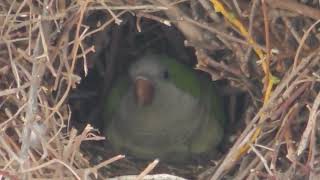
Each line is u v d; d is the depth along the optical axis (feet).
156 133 22.65
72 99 23.93
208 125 23.04
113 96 23.25
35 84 17.38
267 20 18.48
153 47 25.13
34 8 18.49
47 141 17.61
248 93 21.70
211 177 19.40
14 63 17.90
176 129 22.66
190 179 21.09
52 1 18.34
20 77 18.67
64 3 18.83
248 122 20.15
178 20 19.76
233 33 19.54
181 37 24.68
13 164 17.19
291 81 18.58
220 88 23.85
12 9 18.78
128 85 22.91
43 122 17.93
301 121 18.88
